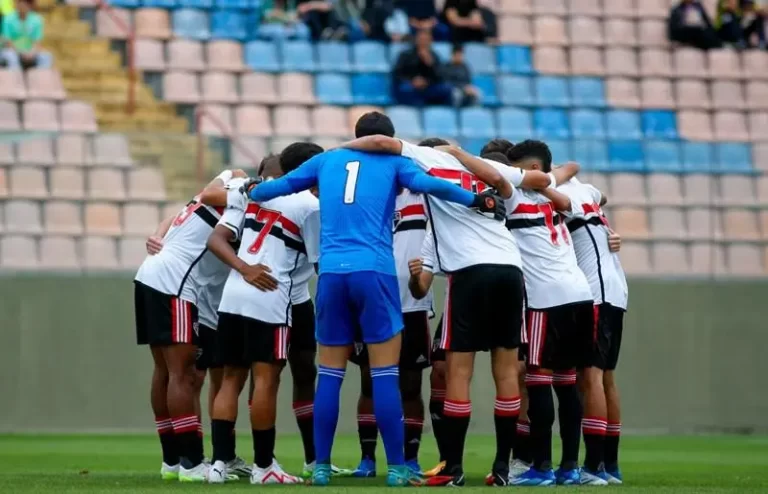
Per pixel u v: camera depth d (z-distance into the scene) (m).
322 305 20.12
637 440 40.31
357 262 19.78
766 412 44.50
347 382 42.03
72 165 41.75
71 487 20.17
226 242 21.92
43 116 46.91
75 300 41.00
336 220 20.11
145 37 53.00
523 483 21.16
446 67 52.66
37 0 52.56
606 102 55.44
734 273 44.91
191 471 22.44
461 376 20.61
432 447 35.03
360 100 52.75
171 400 22.52
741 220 45.25
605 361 22.23
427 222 23.30
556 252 21.72
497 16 58.84
